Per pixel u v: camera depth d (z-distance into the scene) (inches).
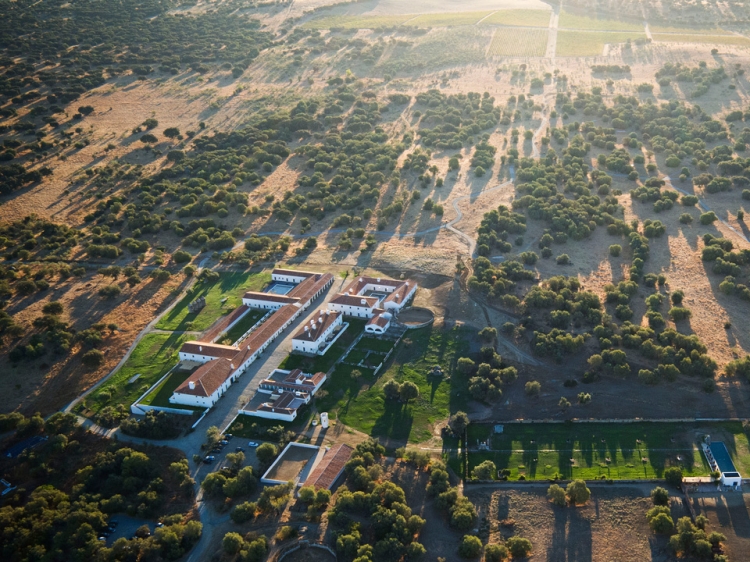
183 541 7298.2
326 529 7416.3
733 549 7180.1
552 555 7199.8
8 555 7190.0
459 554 7170.3
